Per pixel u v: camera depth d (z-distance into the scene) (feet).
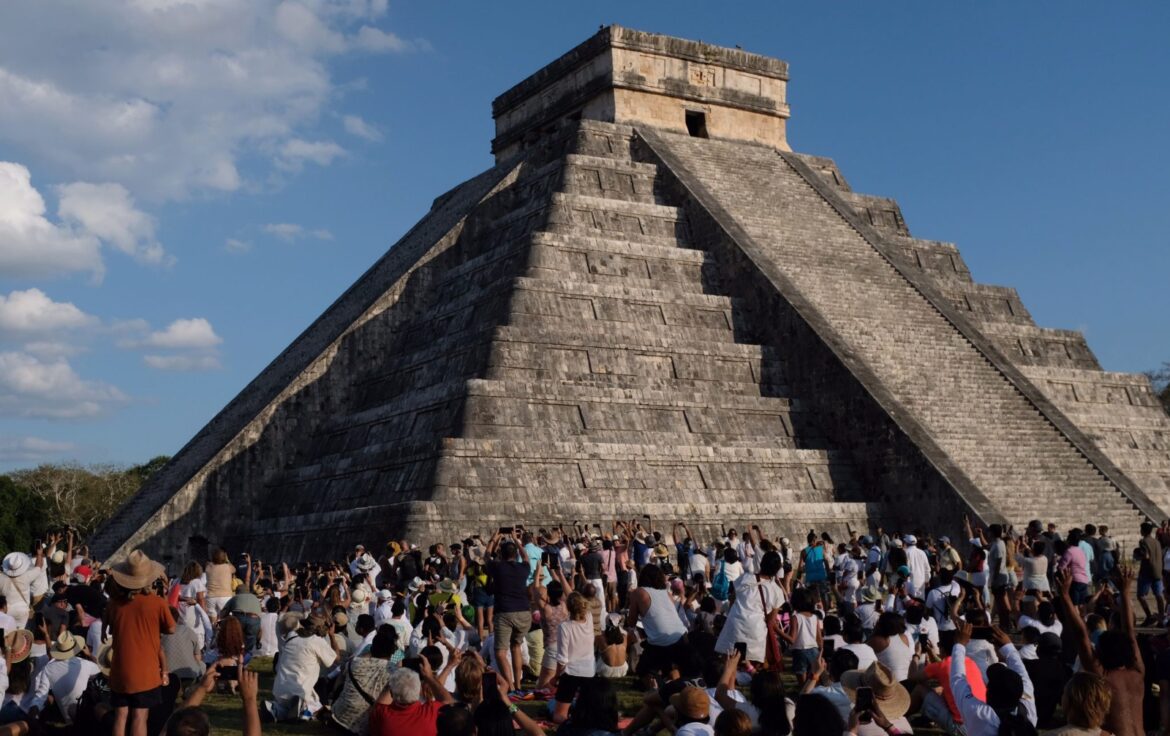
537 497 127.24
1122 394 182.50
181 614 62.59
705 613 76.84
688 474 136.77
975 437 144.05
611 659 69.67
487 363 138.41
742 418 147.43
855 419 145.59
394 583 97.96
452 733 36.45
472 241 177.47
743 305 162.50
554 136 190.49
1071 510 136.46
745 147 201.67
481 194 185.57
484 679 46.42
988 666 46.29
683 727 39.78
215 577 77.82
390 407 146.10
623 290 152.87
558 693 55.31
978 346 162.61
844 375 147.54
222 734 54.95
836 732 35.88
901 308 168.35
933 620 68.13
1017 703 42.09
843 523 135.95
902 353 156.35
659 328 151.64
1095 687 37.19
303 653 59.41
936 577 72.18
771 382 155.22
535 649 70.69
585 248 157.69
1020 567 92.53
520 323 144.46
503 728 40.93
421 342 162.40
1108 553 99.04
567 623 56.03
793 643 63.77
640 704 60.03
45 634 58.18
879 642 56.49
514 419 133.18
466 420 130.41
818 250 176.24
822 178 201.26
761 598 61.00
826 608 95.09
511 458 127.54
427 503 118.42
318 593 95.55
